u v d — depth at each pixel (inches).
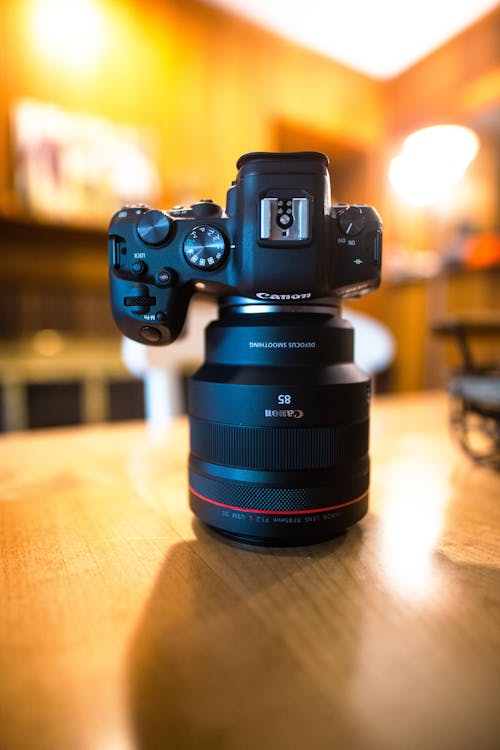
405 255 94.8
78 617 9.8
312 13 78.4
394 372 94.6
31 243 66.1
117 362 67.7
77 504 17.2
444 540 14.0
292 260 12.7
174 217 14.2
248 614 9.9
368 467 15.2
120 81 69.1
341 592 10.9
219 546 13.6
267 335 13.8
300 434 13.4
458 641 9.0
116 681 7.9
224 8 77.6
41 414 62.6
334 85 92.0
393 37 85.9
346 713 7.2
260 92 83.0
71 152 64.8
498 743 6.7
